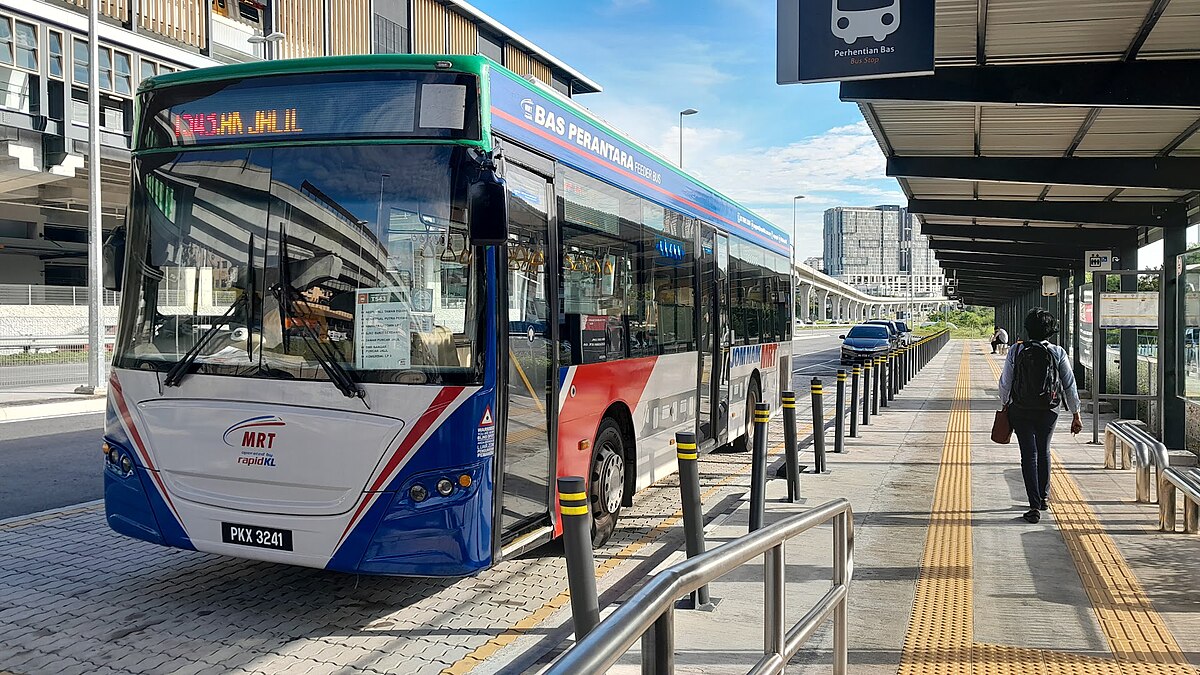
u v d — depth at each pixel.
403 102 5.09
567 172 6.31
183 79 5.45
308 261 5.12
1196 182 11.20
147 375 5.34
